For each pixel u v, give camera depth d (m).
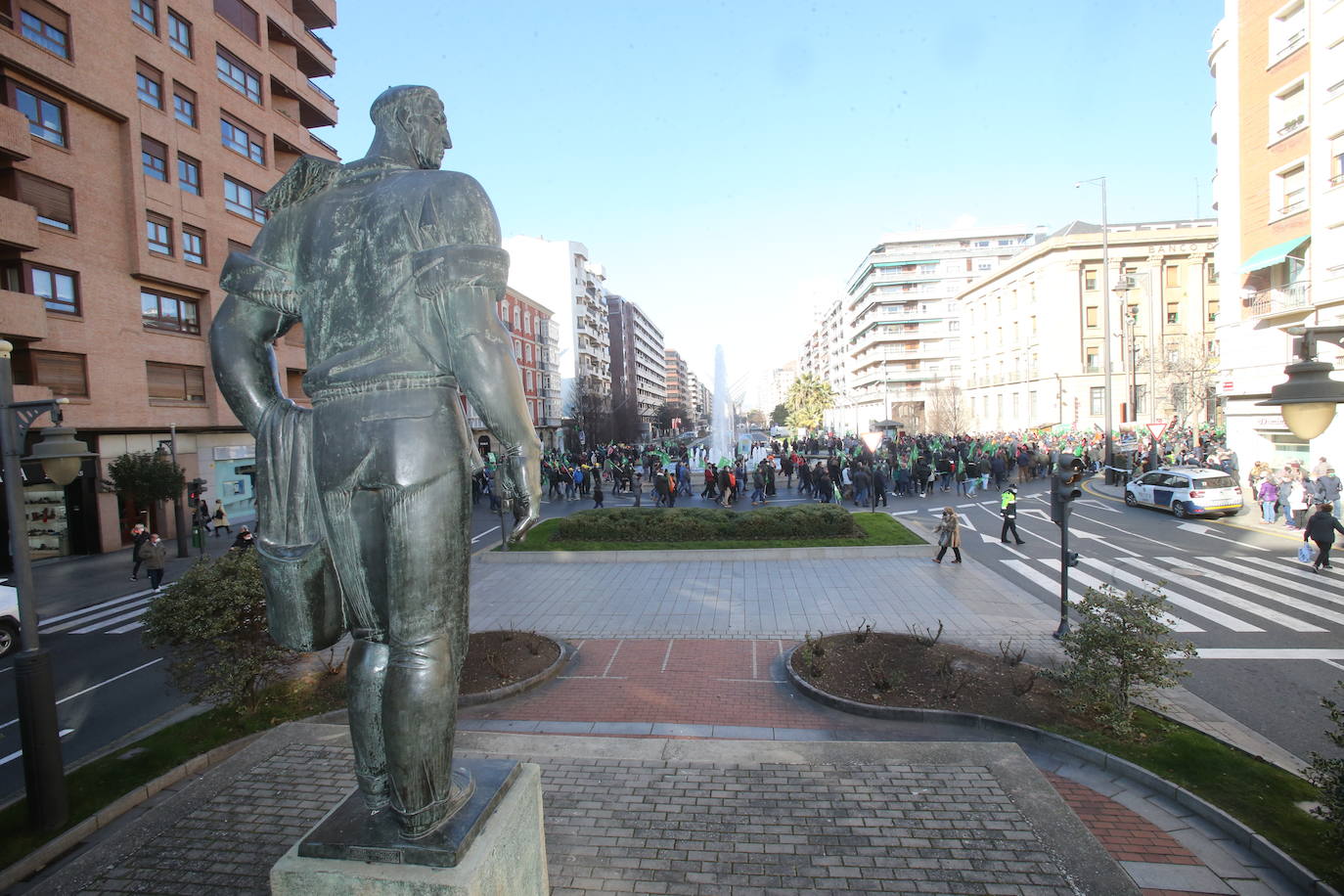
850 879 4.32
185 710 8.58
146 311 22.70
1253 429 23.70
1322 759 4.80
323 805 5.37
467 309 2.69
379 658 2.99
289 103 30.95
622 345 100.94
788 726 7.60
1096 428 41.59
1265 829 5.25
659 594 13.27
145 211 22.17
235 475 26.66
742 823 4.97
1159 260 50.00
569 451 58.91
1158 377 45.59
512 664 9.23
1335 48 19.56
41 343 19.34
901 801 5.19
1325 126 19.86
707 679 9.03
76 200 20.23
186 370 24.23
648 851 4.67
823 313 147.00
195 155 24.28
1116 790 6.07
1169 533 18.38
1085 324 50.78
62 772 5.80
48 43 19.42
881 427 71.06
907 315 85.44
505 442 2.76
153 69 22.77
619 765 5.87
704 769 5.76
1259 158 22.70
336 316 2.84
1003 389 58.22
